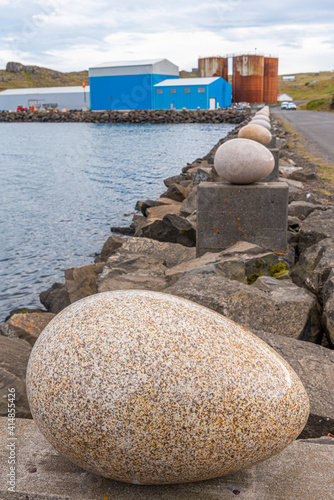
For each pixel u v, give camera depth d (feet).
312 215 28.86
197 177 44.57
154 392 6.80
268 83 299.17
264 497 7.50
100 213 45.55
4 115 263.29
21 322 17.60
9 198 54.13
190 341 7.25
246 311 15.02
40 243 35.83
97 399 6.86
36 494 7.57
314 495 7.55
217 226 22.84
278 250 22.61
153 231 29.04
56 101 285.02
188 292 15.39
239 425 6.94
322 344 16.22
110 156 96.17
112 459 7.05
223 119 209.67
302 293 16.15
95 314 7.61
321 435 10.52
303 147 75.77
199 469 7.11
